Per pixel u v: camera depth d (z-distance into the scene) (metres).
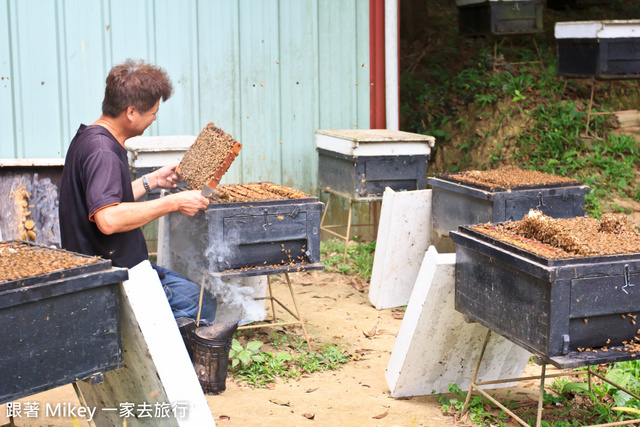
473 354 3.71
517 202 4.60
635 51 7.63
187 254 4.43
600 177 7.94
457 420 3.44
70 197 3.29
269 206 4.03
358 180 6.02
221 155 3.66
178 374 2.63
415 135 6.25
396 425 3.38
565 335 2.71
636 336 2.85
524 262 2.78
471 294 3.27
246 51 6.67
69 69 6.16
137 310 2.58
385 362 4.32
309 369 4.13
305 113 6.96
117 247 3.33
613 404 3.56
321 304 5.49
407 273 5.45
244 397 3.73
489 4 8.78
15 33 5.97
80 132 3.34
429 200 5.40
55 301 2.37
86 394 3.11
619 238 3.04
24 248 2.85
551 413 3.51
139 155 5.27
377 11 7.04
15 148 6.11
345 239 6.79
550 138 8.34
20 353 2.29
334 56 6.98
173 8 6.38
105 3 6.18
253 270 4.02
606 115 8.50
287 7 6.74
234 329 3.79
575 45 7.89
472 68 9.91
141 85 3.32
